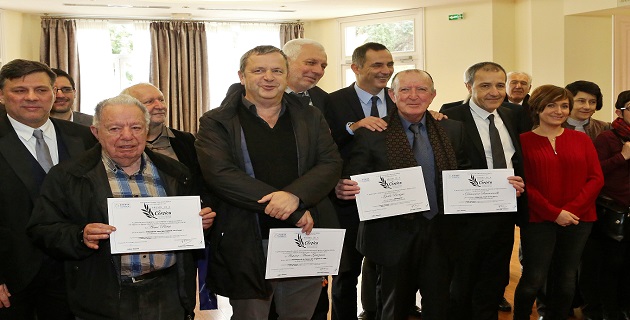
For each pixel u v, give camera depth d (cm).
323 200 248
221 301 437
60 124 250
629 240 330
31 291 239
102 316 211
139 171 222
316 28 1000
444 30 870
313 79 330
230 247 230
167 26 923
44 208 211
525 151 312
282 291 251
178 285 226
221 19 962
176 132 289
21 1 784
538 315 369
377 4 855
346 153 313
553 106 306
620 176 328
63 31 881
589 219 310
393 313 270
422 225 270
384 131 274
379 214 258
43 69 237
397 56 919
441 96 883
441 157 273
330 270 238
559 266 316
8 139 232
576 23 790
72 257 205
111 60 923
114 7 846
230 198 223
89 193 212
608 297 345
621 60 718
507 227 302
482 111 308
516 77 482
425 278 271
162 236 209
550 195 304
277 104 242
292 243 232
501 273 307
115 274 213
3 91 233
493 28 825
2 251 227
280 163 236
